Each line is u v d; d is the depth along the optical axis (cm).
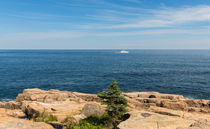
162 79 5775
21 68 8825
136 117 1061
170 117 1060
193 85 4862
